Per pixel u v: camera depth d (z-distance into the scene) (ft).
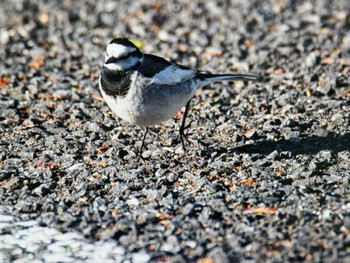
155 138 42.88
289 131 42.16
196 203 33.88
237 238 30.58
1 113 46.88
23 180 37.37
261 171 37.40
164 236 31.32
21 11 69.67
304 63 54.80
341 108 45.57
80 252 30.63
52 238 31.86
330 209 32.45
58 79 54.03
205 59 57.52
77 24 66.54
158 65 36.81
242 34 62.08
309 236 30.32
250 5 68.28
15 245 31.48
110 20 67.10
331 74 51.52
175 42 61.31
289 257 28.96
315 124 43.21
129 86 36.17
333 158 38.47
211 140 42.09
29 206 34.50
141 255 30.07
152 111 37.01
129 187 36.14
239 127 43.88
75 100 49.83
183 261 29.37
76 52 60.03
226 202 33.96
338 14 65.05
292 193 34.37
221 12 67.26
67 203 34.86
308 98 48.01
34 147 41.86
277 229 31.09
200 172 37.52
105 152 40.75
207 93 50.34
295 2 68.28
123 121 45.78
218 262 29.07
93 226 32.50
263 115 45.57
